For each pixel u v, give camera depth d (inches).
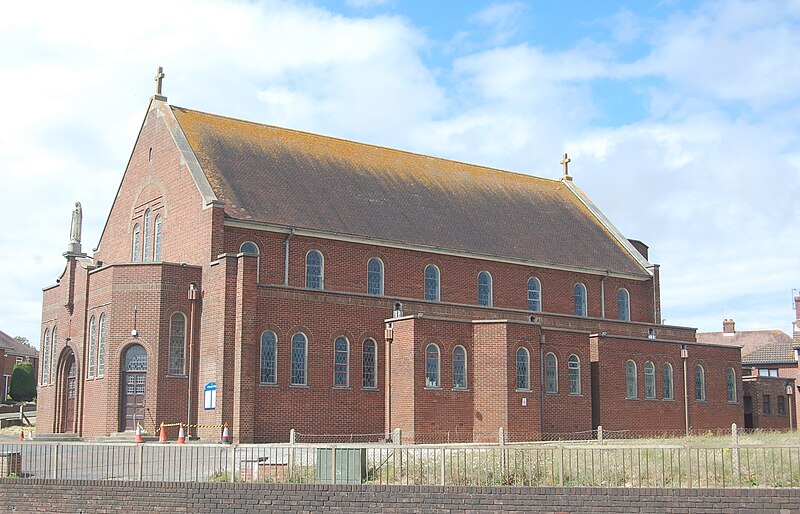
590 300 2174.0
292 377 1605.6
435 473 906.7
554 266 2102.6
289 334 1610.5
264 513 883.4
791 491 799.1
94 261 1935.3
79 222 1831.9
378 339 1717.5
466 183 2234.3
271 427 1561.3
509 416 1665.8
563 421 1797.5
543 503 842.2
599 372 1878.7
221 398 1524.4
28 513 952.3
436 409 1646.2
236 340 1544.0
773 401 2300.7
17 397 3612.2
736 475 872.9
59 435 1656.0
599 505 832.3
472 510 850.8
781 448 871.7
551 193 2432.3
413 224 1957.4
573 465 984.3
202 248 1651.1
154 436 1525.6
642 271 2290.8
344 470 912.9
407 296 1875.0
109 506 925.2
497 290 2016.5
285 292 1616.6
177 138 1797.5
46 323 1910.7
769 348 2955.2
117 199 2001.7
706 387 2069.4
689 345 2053.4
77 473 1051.3
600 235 2351.1
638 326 2098.9
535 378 1720.0
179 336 1598.2
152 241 1833.2
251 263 1566.2
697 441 1449.3
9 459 1006.4
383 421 1695.4
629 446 873.5
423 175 2159.2
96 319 1664.6
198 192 1691.7
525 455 964.6
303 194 1849.2
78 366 1700.3
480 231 2070.6
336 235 1784.0
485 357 1697.8
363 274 1825.8
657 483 875.4
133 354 1585.9
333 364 1656.0
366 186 1993.1
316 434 1611.7
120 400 1569.9
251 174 1819.6
